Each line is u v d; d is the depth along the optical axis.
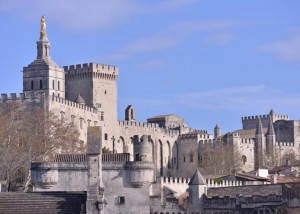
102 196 152.50
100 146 155.62
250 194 190.12
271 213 182.75
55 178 173.00
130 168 174.62
